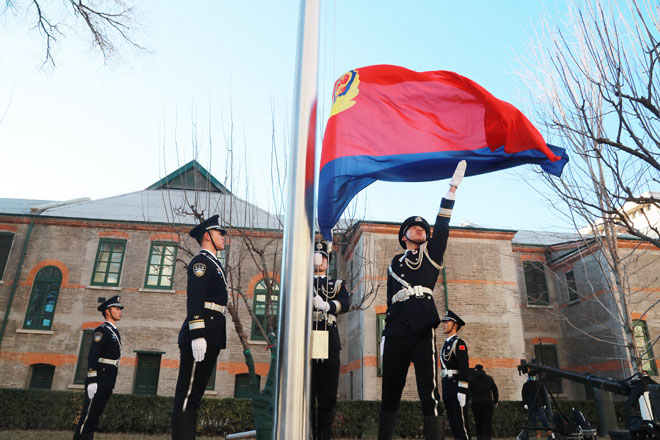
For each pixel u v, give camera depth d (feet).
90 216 61.46
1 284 56.80
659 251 61.98
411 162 13.70
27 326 55.77
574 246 67.15
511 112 14.21
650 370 56.75
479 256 59.82
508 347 56.24
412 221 13.71
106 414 39.52
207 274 12.74
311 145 7.85
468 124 14.33
